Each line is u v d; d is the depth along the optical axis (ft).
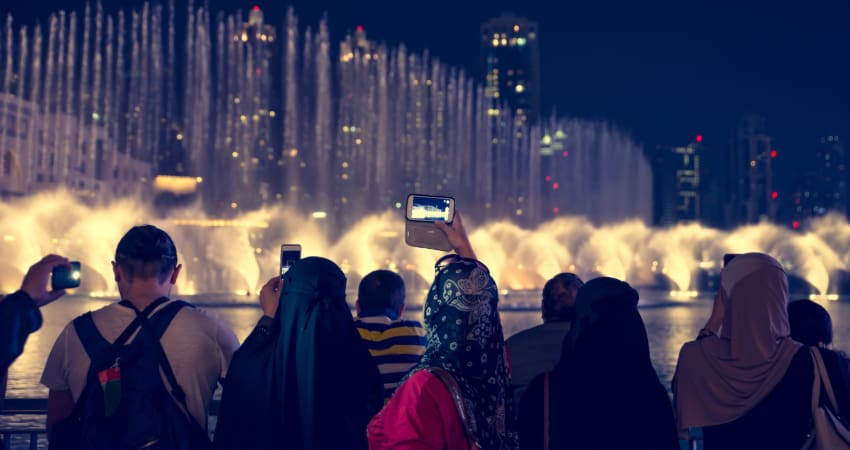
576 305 10.24
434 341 8.05
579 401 9.68
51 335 82.23
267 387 9.70
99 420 9.44
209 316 10.34
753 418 10.45
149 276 10.18
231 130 319.06
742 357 10.48
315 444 9.41
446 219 8.63
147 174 341.62
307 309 9.62
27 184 252.83
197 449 9.82
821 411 10.25
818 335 11.35
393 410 7.91
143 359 9.67
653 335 90.02
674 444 9.64
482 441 7.85
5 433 13.46
